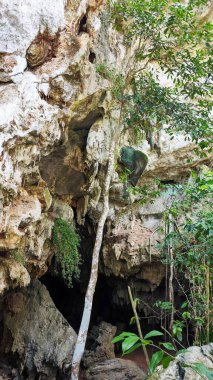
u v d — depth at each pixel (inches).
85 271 535.2
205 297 291.3
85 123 359.9
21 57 272.8
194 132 327.9
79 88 312.7
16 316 401.1
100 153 383.9
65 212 407.5
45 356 386.6
